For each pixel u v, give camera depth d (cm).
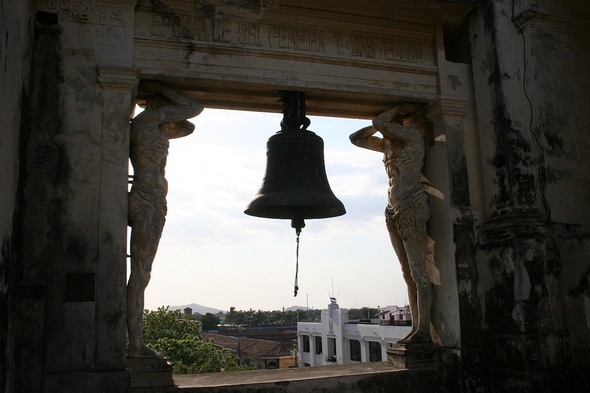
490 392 620
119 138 545
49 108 532
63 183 524
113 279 520
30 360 467
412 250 655
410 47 692
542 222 629
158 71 576
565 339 607
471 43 709
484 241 652
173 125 604
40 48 541
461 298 633
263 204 599
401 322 2400
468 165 676
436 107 681
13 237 462
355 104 688
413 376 613
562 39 692
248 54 611
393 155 685
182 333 2417
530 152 650
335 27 658
